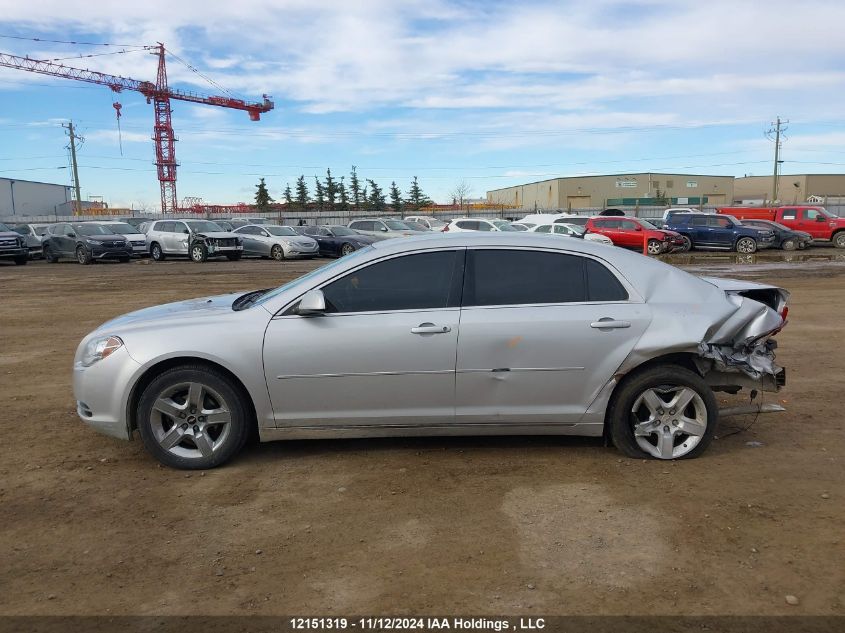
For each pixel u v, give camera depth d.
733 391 5.05
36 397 6.41
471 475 4.44
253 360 4.41
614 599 3.02
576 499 4.05
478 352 4.44
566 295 4.56
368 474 4.47
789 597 3.01
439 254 4.60
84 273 20.73
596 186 95.06
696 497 4.07
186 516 3.88
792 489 4.18
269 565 3.34
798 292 14.65
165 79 94.50
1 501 4.09
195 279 18.39
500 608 2.96
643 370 4.56
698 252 29.09
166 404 4.49
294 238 27.59
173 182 97.00
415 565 3.33
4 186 81.50
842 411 5.81
